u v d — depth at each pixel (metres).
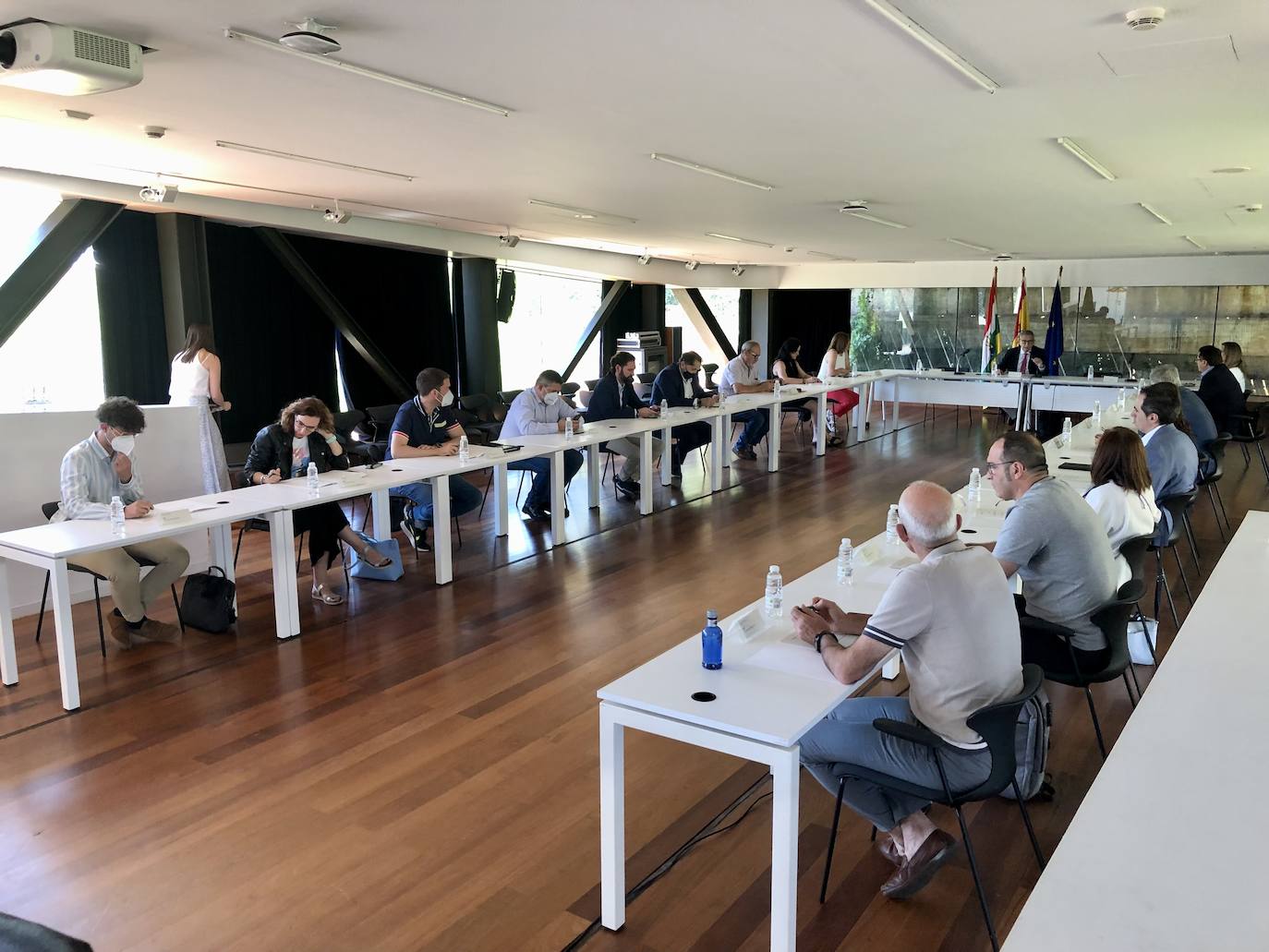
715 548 6.48
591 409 7.93
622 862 2.51
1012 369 12.85
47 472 5.07
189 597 4.78
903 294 16.44
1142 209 8.09
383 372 10.47
